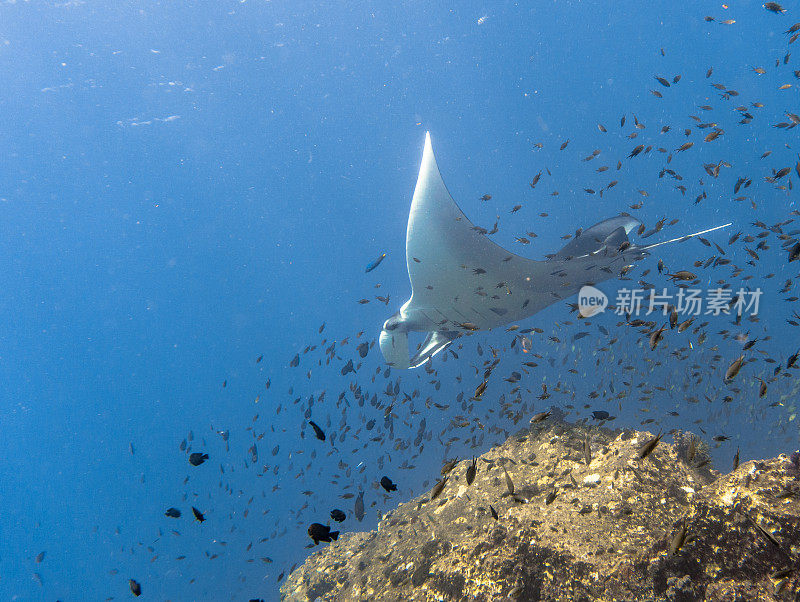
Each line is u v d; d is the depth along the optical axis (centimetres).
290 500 1622
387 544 468
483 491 400
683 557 254
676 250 1877
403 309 674
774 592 223
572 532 304
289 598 567
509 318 668
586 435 416
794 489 248
